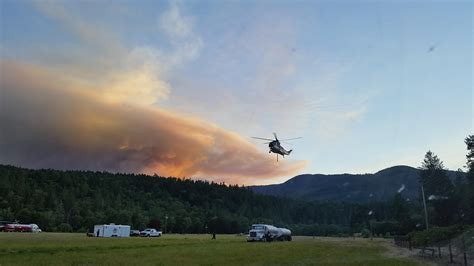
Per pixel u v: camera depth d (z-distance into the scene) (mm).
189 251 47562
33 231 117062
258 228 83375
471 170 91000
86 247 48938
